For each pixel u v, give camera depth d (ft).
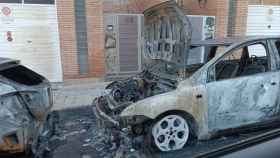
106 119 13.46
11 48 28.55
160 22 15.11
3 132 11.78
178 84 12.91
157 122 12.80
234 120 13.53
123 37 34.04
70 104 22.74
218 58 13.43
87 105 22.38
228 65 14.89
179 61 13.38
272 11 37.55
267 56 14.24
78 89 28.12
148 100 12.59
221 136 13.82
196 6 36.99
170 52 14.28
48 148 14.06
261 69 14.24
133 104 12.59
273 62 14.17
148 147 12.96
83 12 28.78
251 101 13.62
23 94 12.38
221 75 13.87
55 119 17.83
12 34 28.30
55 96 25.57
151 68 16.83
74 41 29.09
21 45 28.78
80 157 13.06
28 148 12.63
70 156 13.19
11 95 11.98
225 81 13.25
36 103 13.07
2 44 28.22
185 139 13.30
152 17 15.93
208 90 13.00
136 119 12.51
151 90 14.15
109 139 14.23
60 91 27.45
